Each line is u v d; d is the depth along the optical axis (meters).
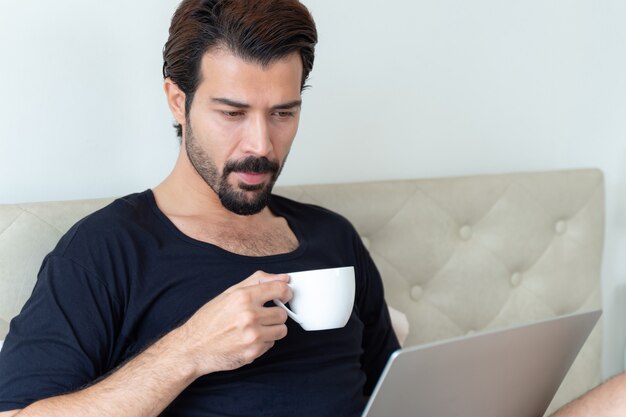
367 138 1.83
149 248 1.19
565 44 2.06
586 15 2.07
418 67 1.86
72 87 1.47
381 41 1.80
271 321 1.03
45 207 1.31
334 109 1.77
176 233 1.23
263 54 1.16
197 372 1.05
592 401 1.29
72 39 1.46
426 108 1.89
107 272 1.14
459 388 1.04
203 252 1.22
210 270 1.21
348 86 1.78
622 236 2.23
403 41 1.83
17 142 1.44
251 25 1.16
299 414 1.21
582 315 1.13
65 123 1.48
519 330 1.04
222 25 1.17
